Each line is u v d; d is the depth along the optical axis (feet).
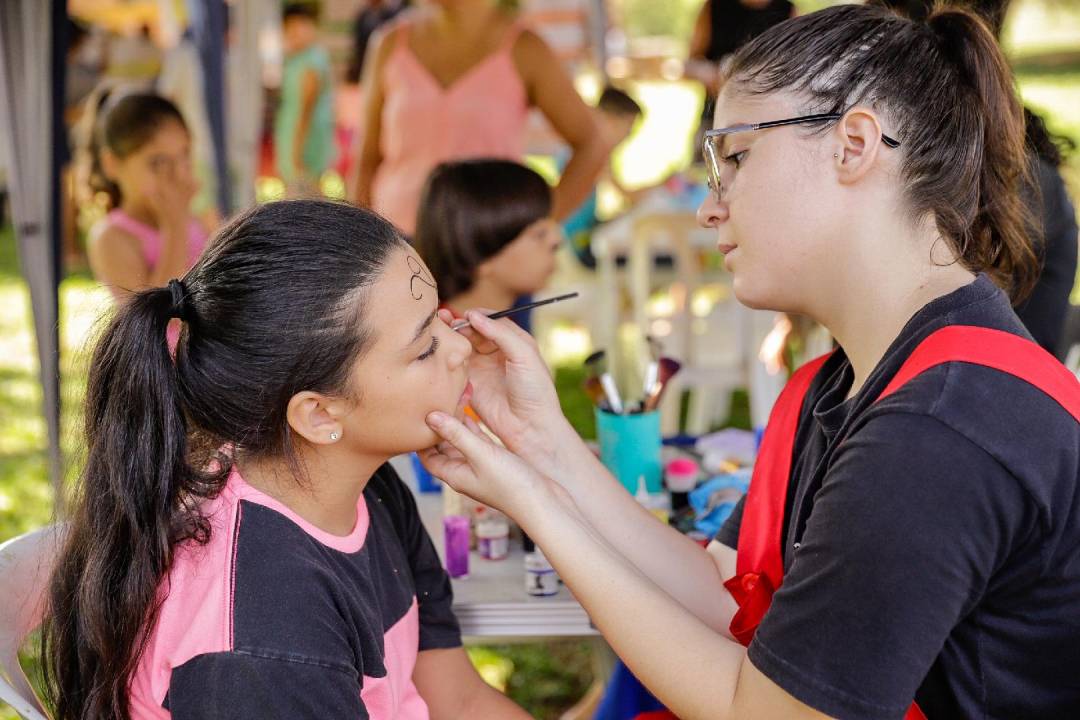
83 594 3.78
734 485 5.95
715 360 12.37
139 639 3.72
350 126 22.21
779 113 3.52
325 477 3.94
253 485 3.88
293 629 3.56
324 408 3.79
